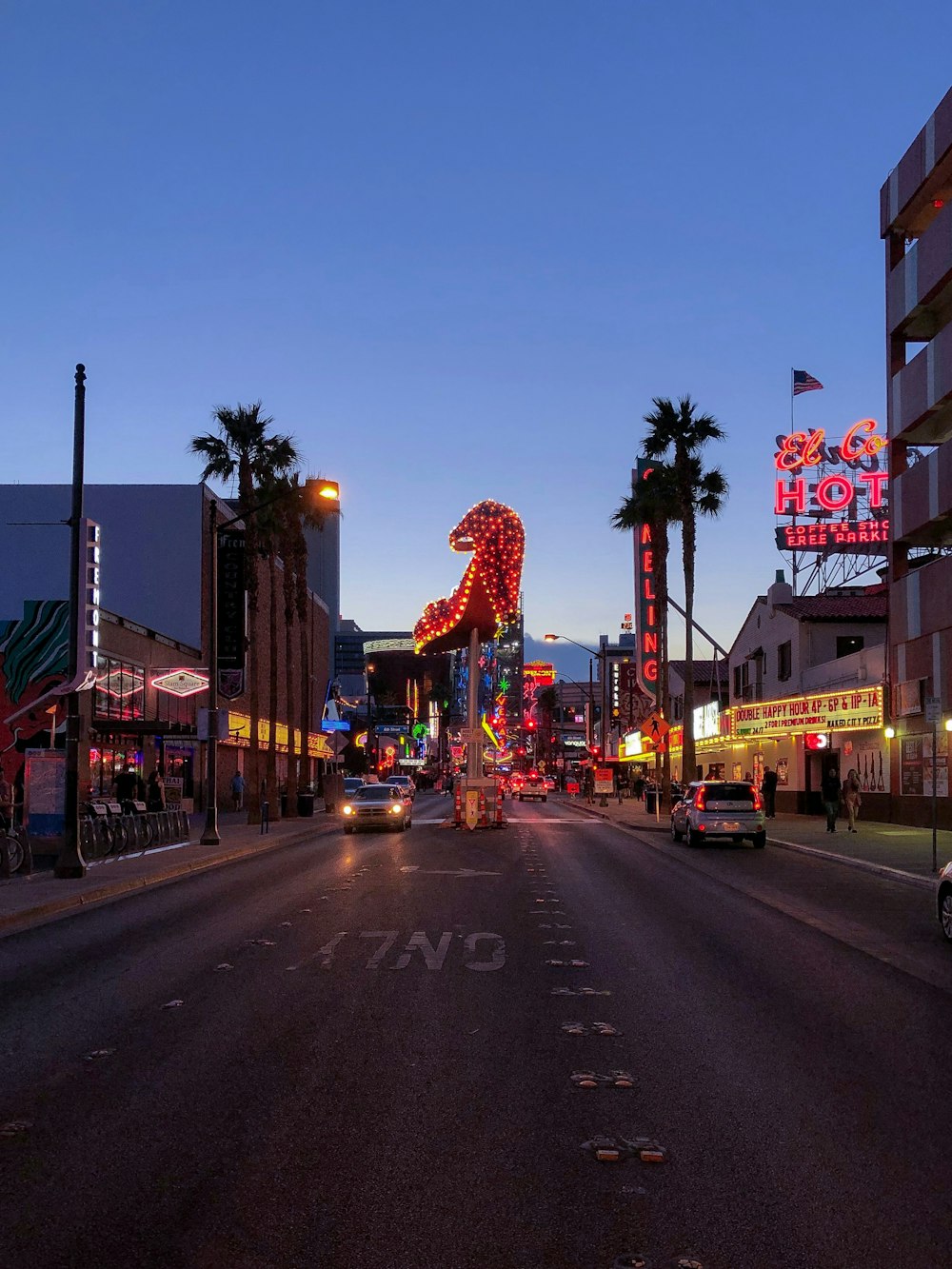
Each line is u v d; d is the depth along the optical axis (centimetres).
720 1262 487
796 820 4131
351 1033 888
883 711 3706
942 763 3331
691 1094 730
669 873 2245
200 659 4959
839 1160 609
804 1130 659
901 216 3659
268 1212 539
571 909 1642
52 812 2431
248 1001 1006
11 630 3272
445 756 13712
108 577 4991
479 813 3847
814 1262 488
